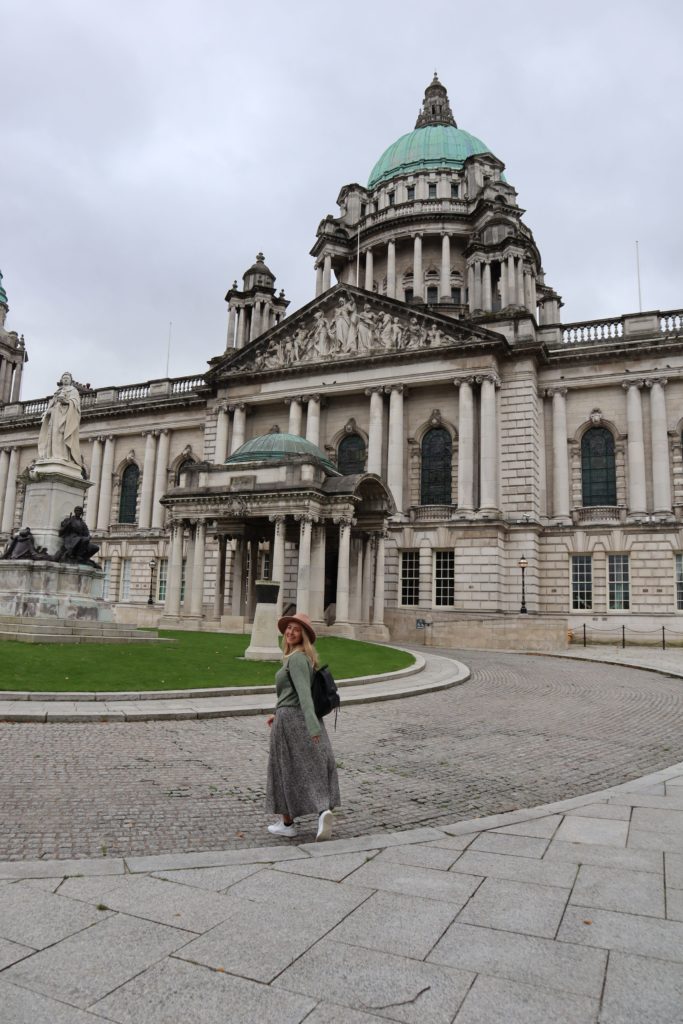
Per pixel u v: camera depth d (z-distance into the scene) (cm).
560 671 2811
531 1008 459
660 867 727
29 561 2773
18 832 823
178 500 4347
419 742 1436
